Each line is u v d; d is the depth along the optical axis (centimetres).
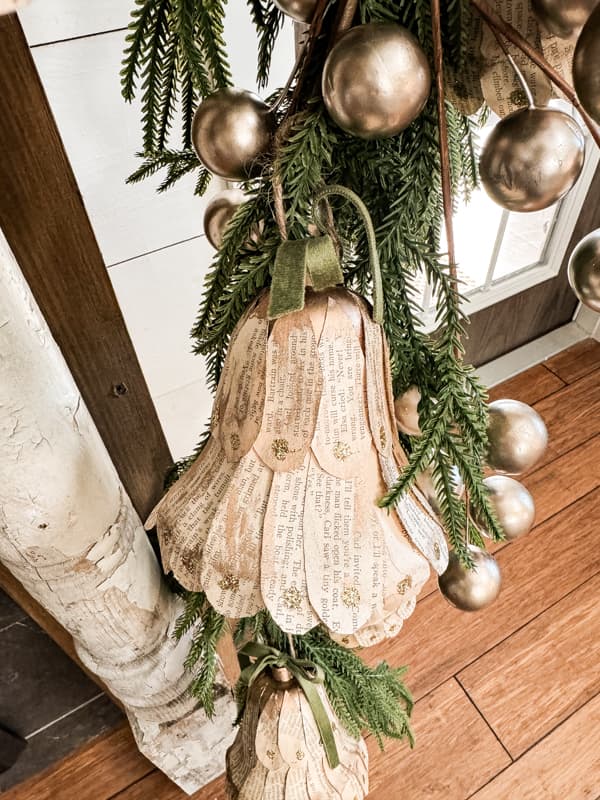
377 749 77
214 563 29
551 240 101
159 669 56
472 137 31
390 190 27
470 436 26
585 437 105
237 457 28
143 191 47
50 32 37
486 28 22
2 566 52
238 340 27
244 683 51
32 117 31
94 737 80
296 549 27
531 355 116
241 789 54
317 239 23
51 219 35
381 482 28
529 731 78
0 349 28
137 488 53
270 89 48
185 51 25
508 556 93
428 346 30
